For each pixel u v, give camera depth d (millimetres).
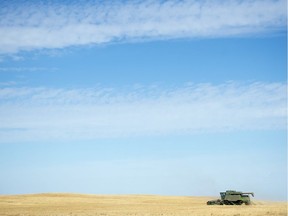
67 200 117125
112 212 71375
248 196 92125
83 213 69438
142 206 93250
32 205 97062
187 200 126438
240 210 71938
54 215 65438
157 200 125250
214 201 93125
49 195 136500
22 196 130500
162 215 62938
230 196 91812
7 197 124750
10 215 66562
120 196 142875
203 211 70812
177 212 69500
